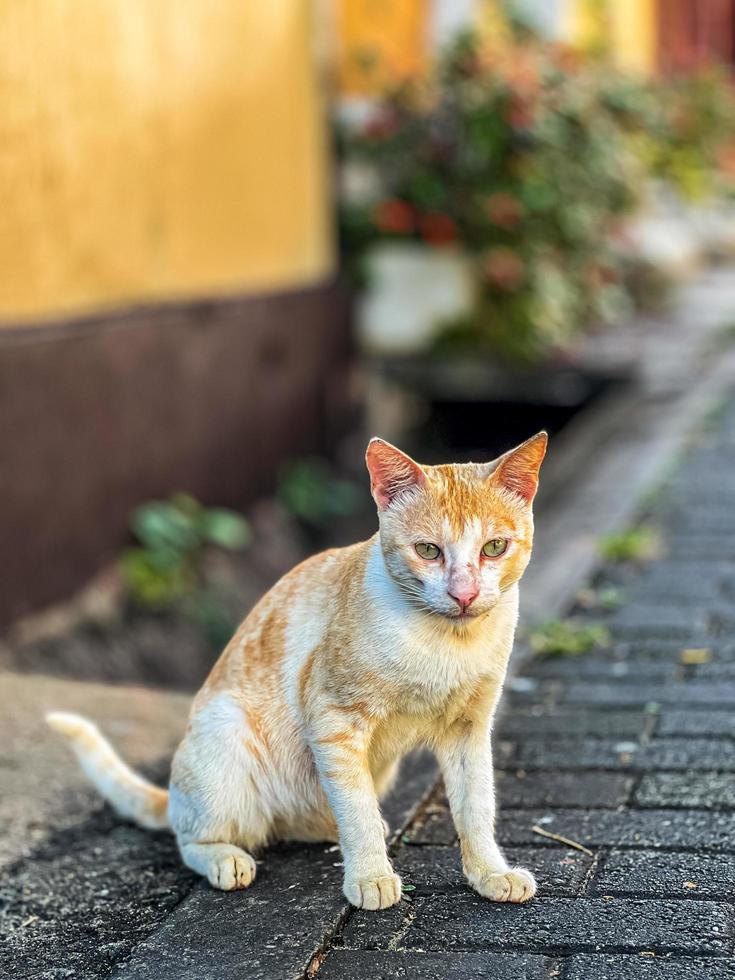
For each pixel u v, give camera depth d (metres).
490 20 5.07
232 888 1.87
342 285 4.52
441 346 4.67
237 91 3.72
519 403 4.56
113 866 1.96
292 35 4.12
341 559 1.90
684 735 2.11
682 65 7.33
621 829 1.93
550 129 4.67
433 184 4.67
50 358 2.79
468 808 1.85
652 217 6.52
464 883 1.85
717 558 2.68
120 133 3.10
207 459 3.51
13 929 1.86
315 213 4.37
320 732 1.83
